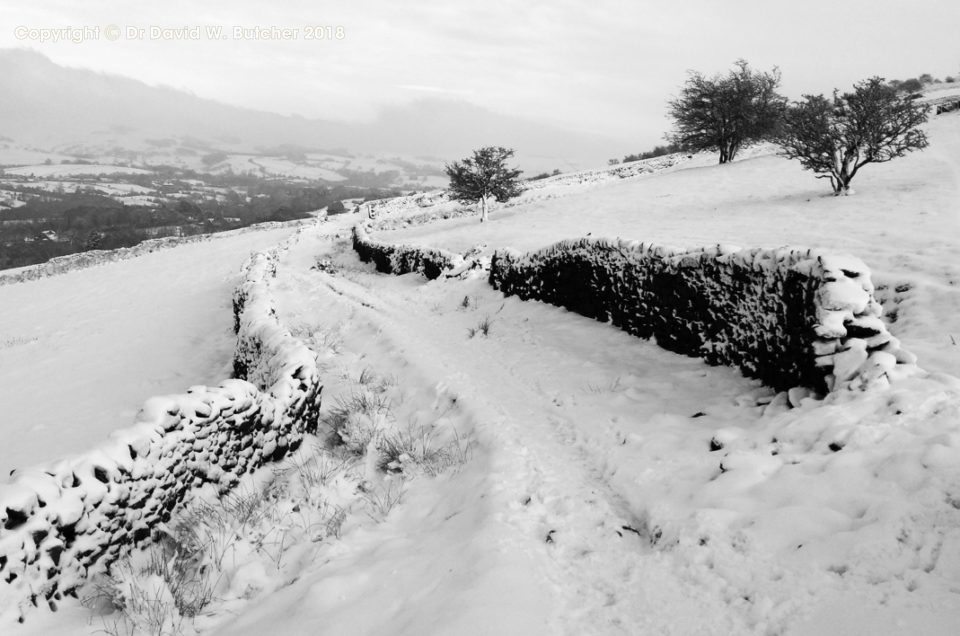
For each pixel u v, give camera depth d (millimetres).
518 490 4766
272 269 22031
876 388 4453
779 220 15602
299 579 3969
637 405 6469
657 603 3225
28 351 15531
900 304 7770
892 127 17172
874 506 3297
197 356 13234
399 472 5730
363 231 27672
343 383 8781
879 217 13508
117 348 14672
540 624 3068
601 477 5035
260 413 5809
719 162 34531
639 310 8570
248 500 5074
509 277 13000
